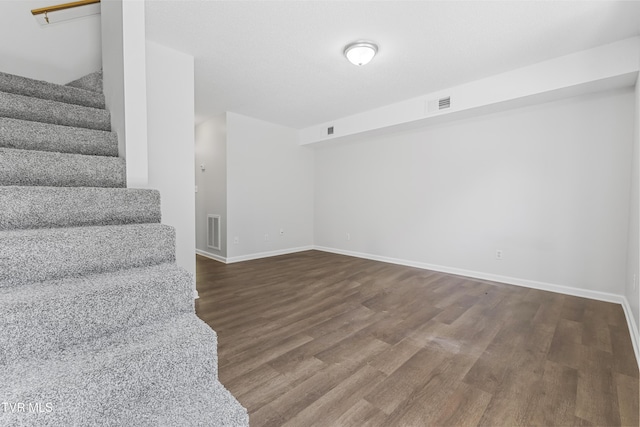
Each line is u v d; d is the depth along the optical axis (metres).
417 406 1.48
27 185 1.46
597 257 3.10
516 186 3.59
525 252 3.54
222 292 3.26
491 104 3.37
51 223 1.37
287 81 3.45
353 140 5.31
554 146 3.31
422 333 2.29
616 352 2.01
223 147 4.73
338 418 1.39
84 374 0.88
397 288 3.44
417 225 4.54
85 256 1.26
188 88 2.88
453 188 4.13
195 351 1.10
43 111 1.78
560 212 3.30
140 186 1.82
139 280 1.20
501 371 1.79
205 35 2.53
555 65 2.92
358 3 2.11
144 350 1.01
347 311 2.73
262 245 5.22
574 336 2.25
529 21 2.30
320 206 5.98
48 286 1.11
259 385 1.63
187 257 2.98
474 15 2.24
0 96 1.64
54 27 2.56
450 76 3.32
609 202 3.02
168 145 2.80
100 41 2.77
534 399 1.54
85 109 1.94
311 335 2.25
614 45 2.61
